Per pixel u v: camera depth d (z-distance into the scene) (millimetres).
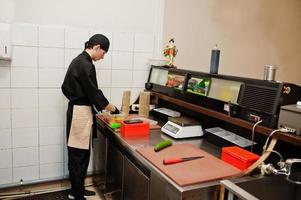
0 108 2410
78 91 2250
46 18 2455
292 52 3887
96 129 2504
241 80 1767
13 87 2420
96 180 2764
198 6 3119
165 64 2762
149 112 2658
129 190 1919
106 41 2287
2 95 2398
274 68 1657
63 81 2447
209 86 2029
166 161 1508
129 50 2814
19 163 2559
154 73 2797
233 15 3365
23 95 2467
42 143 2611
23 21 2381
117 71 2799
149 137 2049
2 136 2457
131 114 2670
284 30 3760
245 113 1706
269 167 1394
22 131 2520
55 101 2590
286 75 3926
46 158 2652
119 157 2082
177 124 2086
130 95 2725
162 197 1450
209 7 3186
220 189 1323
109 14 2688
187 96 2258
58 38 2502
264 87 1594
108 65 2750
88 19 2607
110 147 2283
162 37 2961
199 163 1535
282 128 1451
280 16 3688
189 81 2244
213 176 1365
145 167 1663
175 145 1853
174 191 1315
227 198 1301
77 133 2293
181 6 3027
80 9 2564
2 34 2256
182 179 1324
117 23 2734
